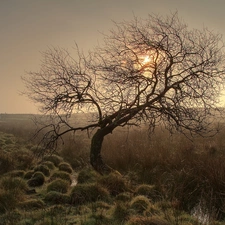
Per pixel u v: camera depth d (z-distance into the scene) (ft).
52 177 35.53
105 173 34.60
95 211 23.35
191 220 20.84
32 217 22.33
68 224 21.11
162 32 32.40
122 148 46.52
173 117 33.35
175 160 37.96
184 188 27.63
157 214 22.30
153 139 53.47
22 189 30.37
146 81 34.06
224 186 26.17
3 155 43.78
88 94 35.78
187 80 33.45
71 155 52.47
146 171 36.60
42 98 36.45
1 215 23.21
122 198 26.94
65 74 36.04
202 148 45.21
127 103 35.09
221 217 22.95
